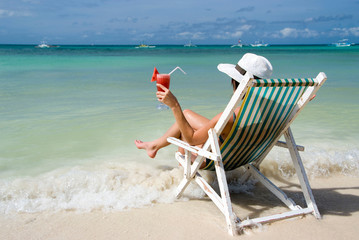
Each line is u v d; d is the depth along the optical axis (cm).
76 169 343
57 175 328
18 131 472
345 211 278
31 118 546
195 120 311
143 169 350
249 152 277
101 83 1022
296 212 261
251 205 292
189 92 849
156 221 255
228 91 873
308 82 236
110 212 268
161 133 472
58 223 249
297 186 339
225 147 255
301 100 252
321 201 299
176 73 1415
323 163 375
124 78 1177
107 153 395
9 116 557
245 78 218
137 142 338
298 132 491
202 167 293
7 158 371
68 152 395
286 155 391
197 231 242
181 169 337
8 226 243
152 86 968
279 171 365
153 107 648
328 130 503
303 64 2047
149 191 301
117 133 471
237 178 343
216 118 259
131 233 238
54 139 441
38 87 903
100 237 232
